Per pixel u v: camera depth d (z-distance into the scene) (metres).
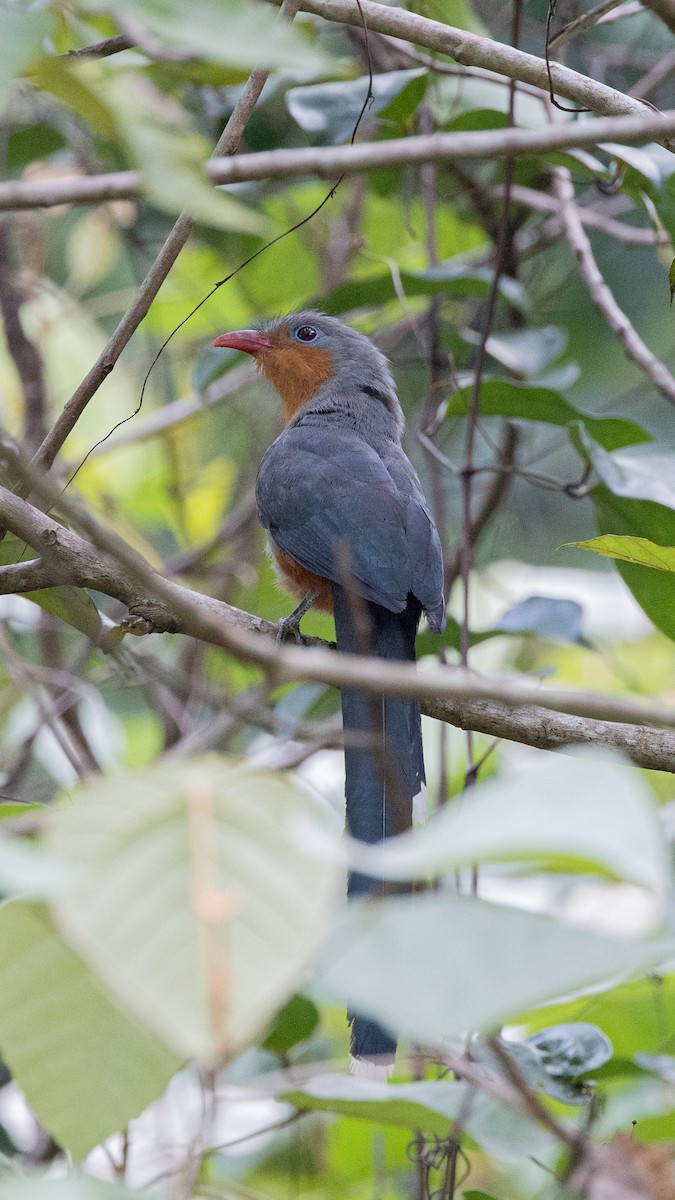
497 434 15.21
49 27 2.60
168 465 14.60
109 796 2.34
